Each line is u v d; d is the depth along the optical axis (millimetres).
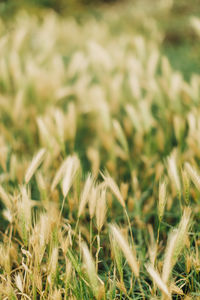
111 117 1788
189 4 4008
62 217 1352
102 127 1650
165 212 1415
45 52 2240
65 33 3330
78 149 1747
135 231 1408
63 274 1246
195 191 1329
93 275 1131
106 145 1521
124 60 2148
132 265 1116
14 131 1775
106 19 4215
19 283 1188
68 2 4832
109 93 1902
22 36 2055
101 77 1994
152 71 1812
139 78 1850
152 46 2686
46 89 1857
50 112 1609
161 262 1240
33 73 1808
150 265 1164
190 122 1403
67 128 1472
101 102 1505
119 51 2205
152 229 1396
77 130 1809
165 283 1127
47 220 1197
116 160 1667
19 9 4066
